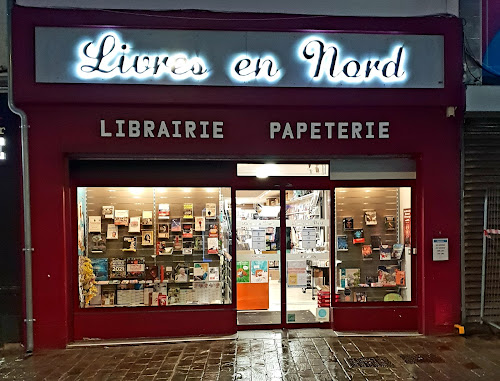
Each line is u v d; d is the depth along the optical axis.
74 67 5.58
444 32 5.94
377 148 6.00
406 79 5.91
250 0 5.77
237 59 5.75
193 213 6.26
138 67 5.64
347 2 5.86
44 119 5.64
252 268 6.27
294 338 5.84
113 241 6.18
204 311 6.02
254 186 6.21
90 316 5.88
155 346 5.63
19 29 5.52
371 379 4.48
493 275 6.05
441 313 5.98
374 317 6.20
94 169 6.02
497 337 5.84
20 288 5.65
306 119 5.95
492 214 6.05
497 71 6.12
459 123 6.06
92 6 5.62
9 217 5.66
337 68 5.85
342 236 6.38
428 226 6.00
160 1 5.68
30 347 5.52
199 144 5.84
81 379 4.61
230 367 4.85
